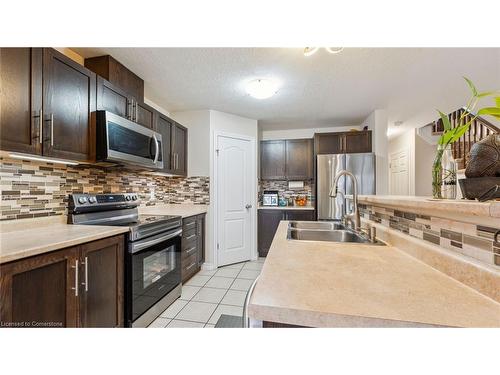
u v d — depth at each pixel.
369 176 3.41
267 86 2.52
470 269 0.70
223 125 3.54
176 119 3.50
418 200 0.96
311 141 4.19
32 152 1.34
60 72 1.51
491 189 0.72
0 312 1.00
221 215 3.50
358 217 1.62
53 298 1.21
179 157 3.20
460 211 0.69
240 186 3.71
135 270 1.77
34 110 1.34
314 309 0.57
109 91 1.92
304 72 2.34
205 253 3.36
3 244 1.18
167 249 2.29
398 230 1.21
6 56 1.22
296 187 4.45
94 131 1.76
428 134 4.68
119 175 2.53
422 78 2.48
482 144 0.76
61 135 1.51
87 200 1.90
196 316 2.10
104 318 1.52
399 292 0.66
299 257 0.99
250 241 3.81
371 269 0.85
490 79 2.49
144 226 1.88
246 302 0.66
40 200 1.68
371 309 0.57
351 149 3.67
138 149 2.13
